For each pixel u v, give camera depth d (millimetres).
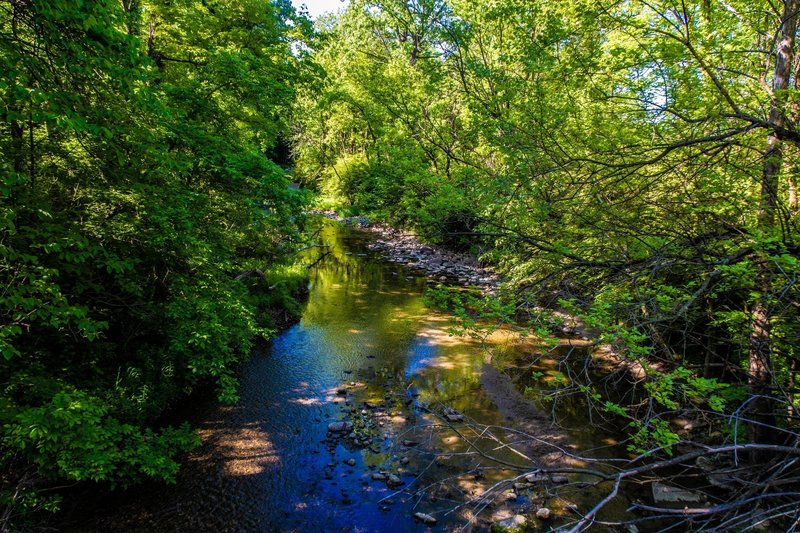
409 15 20047
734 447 3332
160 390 9156
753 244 4668
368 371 11836
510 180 8688
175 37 11008
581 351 12586
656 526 6488
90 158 6934
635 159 6656
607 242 6445
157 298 9766
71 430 6023
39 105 4402
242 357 11445
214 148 9641
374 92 20641
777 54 6121
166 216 7500
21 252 5660
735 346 7262
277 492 7277
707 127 6598
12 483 5992
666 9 7887
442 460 8203
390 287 20234
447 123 20156
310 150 43031
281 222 13133
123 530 6344
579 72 8641
